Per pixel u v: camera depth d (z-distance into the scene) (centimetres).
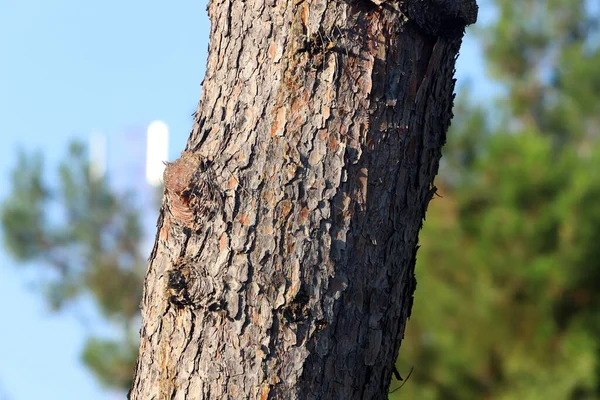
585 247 1106
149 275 512
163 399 505
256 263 504
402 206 509
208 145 509
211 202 506
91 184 1967
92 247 1908
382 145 507
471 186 1238
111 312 1838
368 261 506
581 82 2297
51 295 1827
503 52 2466
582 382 1084
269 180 505
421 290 1177
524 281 1116
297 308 503
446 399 1151
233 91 511
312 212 504
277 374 502
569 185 1161
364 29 509
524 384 1095
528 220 1143
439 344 1145
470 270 1152
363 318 506
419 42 511
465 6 512
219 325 504
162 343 507
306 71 507
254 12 512
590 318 1108
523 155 1206
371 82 507
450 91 516
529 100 2395
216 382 503
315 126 506
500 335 1120
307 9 509
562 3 2445
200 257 506
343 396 504
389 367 510
